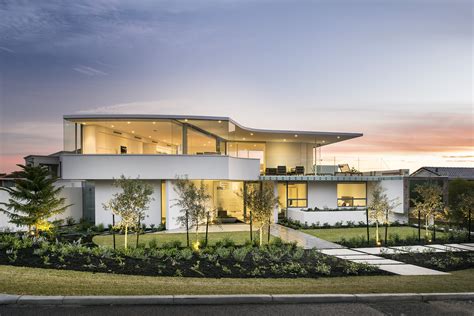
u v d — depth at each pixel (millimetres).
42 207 14398
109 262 8250
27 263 7660
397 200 22359
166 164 18797
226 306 5535
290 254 11312
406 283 7355
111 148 21547
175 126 20844
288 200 23781
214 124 20984
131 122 19750
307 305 5773
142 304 5426
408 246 14102
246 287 6418
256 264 9109
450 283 7426
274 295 5883
